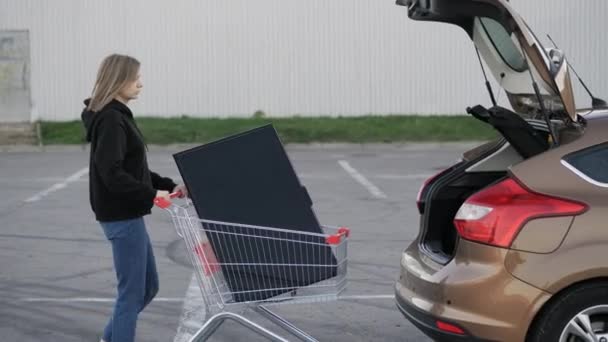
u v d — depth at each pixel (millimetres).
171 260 9383
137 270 5570
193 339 5430
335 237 5336
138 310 5645
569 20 26094
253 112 26125
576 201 4848
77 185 15367
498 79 5832
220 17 25859
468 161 5844
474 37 5777
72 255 9617
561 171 4926
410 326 6910
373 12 25922
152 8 25750
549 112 5391
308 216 5465
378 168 17781
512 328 4816
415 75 26078
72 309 7457
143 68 25906
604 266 4766
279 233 5406
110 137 5355
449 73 26047
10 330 6855
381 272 8742
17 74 25750
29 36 25656
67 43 25734
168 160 19766
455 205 5715
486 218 4898
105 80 5465
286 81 26047
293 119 25703
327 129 24141
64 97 25844
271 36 25938
